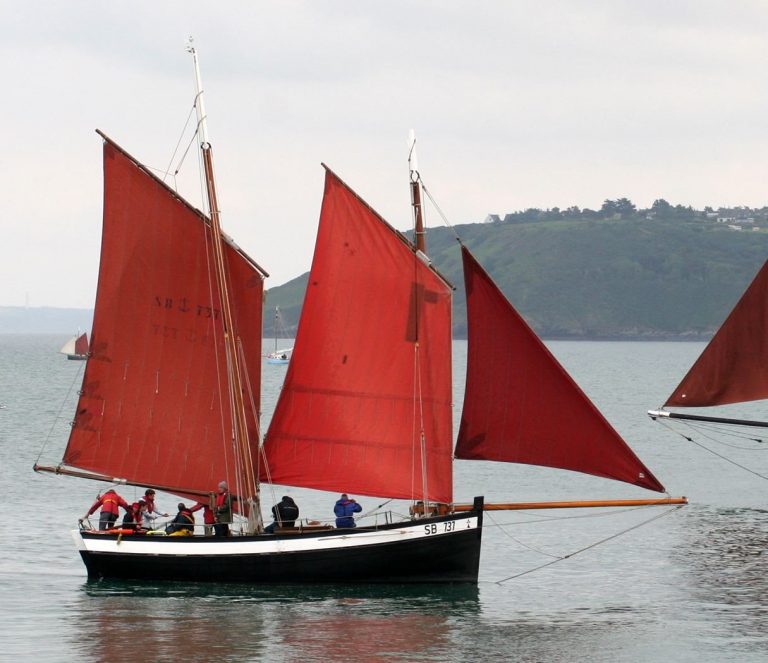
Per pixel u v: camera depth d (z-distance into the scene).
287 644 60.53
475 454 72.38
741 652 60.31
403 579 72.12
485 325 71.12
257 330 75.12
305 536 71.69
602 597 71.56
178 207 74.88
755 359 104.06
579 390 69.69
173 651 59.19
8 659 57.78
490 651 60.03
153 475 75.81
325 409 75.12
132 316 75.75
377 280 74.31
